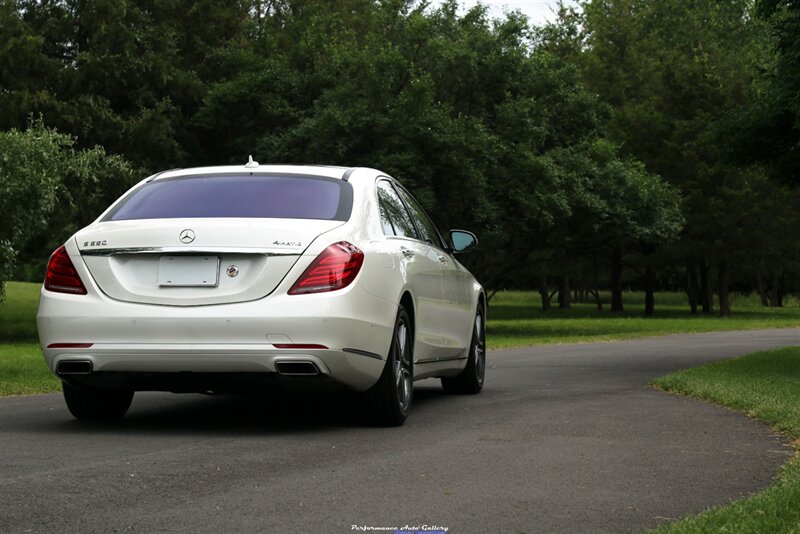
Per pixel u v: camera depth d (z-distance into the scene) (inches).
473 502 189.9
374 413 292.4
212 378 269.4
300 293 266.4
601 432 286.2
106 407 305.7
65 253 279.1
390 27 1312.7
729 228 2095.2
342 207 291.7
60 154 880.9
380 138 1153.4
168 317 265.3
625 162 1406.3
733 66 2390.5
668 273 2522.1
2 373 506.6
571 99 1339.8
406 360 307.7
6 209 798.5
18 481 207.2
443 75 1252.5
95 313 269.6
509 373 516.4
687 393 402.6
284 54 1295.5
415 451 249.9
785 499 181.6
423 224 361.4
